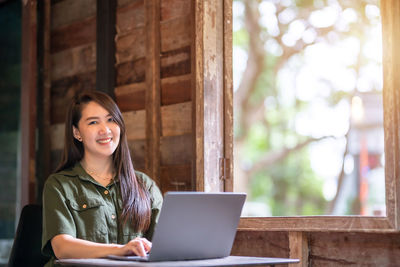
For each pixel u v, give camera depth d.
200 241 2.16
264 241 2.88
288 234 2.78
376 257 2.51
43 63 4.03
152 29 3.31
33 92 3.96
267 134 13.80
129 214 2.74
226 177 3.06
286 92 13.23
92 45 3.77
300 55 12.84
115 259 2.16
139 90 3.40
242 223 2.93
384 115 2.50
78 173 2.77
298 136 13.62
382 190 13.05
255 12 12.12
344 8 11.58
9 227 5.05
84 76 3.80
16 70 5.09
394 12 2.49
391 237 2.47
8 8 4.95
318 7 11.81
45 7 4.06
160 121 3.26
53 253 2.59
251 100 13.04
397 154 2.44
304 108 13.45
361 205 13.17
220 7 3.14
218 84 3.09
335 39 12.01
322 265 2.68
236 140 13.09
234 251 2.99
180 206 2.06
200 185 2.97
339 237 2.63
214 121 3.04
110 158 2.87
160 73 3.28
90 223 2.66
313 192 14.32
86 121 2.78
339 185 13.58
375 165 13.08
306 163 14.41
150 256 2.04
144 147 3.35
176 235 2.08
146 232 2.86
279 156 13.71
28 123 3.94
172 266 1.89
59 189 2.68
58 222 2.56
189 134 3.12
